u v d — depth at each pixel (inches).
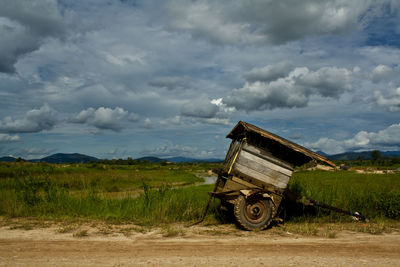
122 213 367.6
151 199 398.0
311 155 311.6
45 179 430.3
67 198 406.3
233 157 338.3
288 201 361.4
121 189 975.6
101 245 233.6
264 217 310.7
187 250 223.8
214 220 356.2
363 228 321.4
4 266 178.5
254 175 322.7
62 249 219.5
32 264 183.2
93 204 397.7
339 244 251.3
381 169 2071.9
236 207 305.6
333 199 412.8
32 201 389.4
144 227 309.6
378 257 212.2
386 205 385.1
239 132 363.9
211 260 197.6
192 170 3570.4
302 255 214.1
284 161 327.6
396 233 301.4
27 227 295.7
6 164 1286.9
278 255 213.3
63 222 322.7
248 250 226.8
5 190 451.5
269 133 317.7
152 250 221.8
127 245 235.5
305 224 336.8
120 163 4202.8
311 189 451.8
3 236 259.8
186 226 324.5
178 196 429.1
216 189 377.4
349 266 188.4
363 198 428.1
